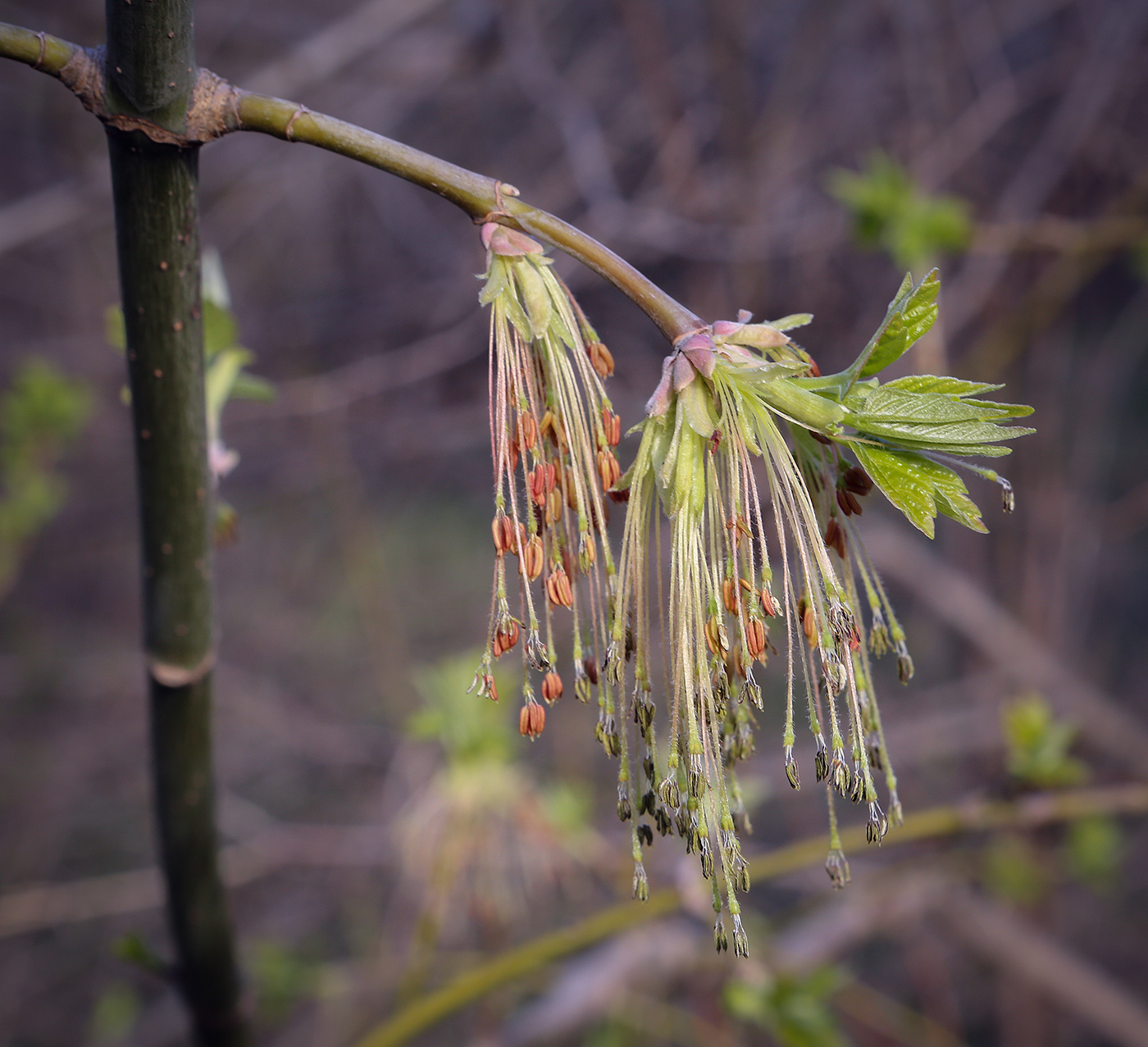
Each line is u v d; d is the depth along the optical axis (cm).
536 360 103
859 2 493
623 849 293
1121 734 405
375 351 533
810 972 286
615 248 444
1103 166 443
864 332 471
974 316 475
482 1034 278
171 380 120
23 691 594
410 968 241
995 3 497
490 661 101
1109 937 510
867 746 108
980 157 471
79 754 587
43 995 503
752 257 426
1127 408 639
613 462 102
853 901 344
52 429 407
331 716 579
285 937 459
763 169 457
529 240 100
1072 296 429
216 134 104
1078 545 495
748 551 98
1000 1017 475
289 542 671
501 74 524
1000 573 461
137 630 647
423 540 660
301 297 578
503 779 243
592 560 100
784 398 99
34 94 512
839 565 110
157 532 131
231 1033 182
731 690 105
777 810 521
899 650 109
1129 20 435
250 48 522
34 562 609
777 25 521
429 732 242
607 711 100
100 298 616
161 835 156
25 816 566
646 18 455
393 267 573
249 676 582
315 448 499
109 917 525
